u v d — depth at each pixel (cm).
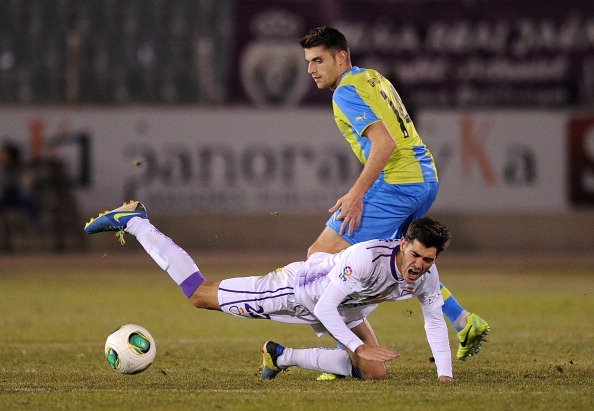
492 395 1761
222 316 3525
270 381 1994
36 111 6294
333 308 1848
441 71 6806
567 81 6794
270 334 2986
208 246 6425
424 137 6531
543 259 6147
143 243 2081
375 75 2145
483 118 6556
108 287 4669
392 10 6844
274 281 1972
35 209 6328
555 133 6569
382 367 2014
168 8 7406
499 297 4162
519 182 6569
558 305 3831
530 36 6844
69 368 2206
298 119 6500
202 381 1992
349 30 6812
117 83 7025
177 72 7131
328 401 1700
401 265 1838
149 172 6378
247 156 6462
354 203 1994
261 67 6644
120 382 1972
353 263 1833
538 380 1975
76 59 6869
